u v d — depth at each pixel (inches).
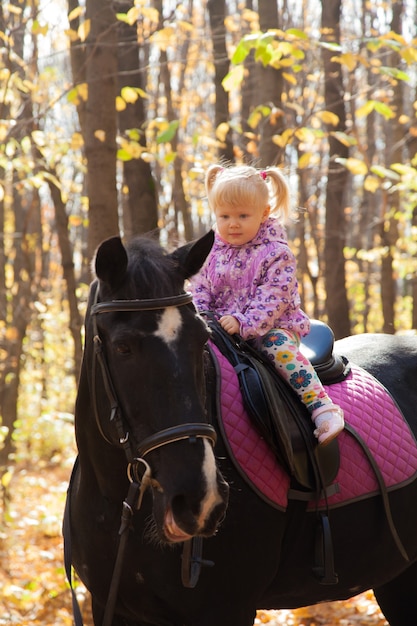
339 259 381.7
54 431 447.2
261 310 98.7
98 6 207.8
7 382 393.7
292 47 207.9
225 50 345.1
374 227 551.8
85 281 540.7
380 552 108.7
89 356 89.8
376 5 507.2
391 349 127.8
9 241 584.4
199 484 76.8
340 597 111.9
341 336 380.2
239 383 98.7
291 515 100.4
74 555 103.1
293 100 386.0
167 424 78.5
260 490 95.0
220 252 105.7
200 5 491.5
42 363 537.3
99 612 101.0
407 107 570.9
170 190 494.6
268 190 104.5
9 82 251.0
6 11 272.7
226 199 101.2
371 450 107.4
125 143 234.7
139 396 80.2
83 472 98.3
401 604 126.0
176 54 445.4
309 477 99.3
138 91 235.1
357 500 103.7
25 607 211.8
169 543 85.9
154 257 85.3
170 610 94.0
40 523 293.6
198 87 584.4
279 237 103.5
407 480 109.2
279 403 97.7
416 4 517.7
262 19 294.2
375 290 760.3
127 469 90.7
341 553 104.3
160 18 314.3
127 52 268.2
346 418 107.7
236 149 293.3
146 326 80.4
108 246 81.9
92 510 97.2
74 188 377.1
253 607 97.8
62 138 284.5
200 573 92.5
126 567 93.7
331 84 364.5
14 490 377.7
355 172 244.1
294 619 205.0
